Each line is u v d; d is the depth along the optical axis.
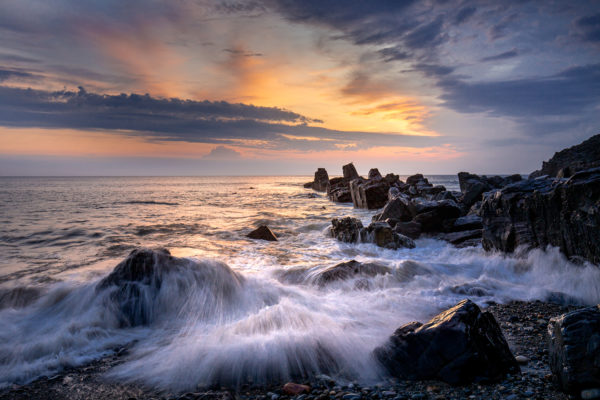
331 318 5.93
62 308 6.71
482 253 11.73
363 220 23.95
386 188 34.00
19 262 11.01
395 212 18.62
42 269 10.02
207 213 27.20
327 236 16.83
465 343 4.00
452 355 4.01
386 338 4.94
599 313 3.57
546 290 7.91
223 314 6.74
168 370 4.50
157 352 5.10
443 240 14.93
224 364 4.47
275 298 7.50
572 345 3.42
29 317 6.43
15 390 4.16
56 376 4.49
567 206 8.79
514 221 10.72
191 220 22.47
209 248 13.78
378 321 5.96
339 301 7.15
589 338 3.37
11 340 5.50
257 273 9.38
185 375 4.36
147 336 5.78
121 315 6.34
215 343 4.96
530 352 4.79
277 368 4.41
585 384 3.23
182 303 6.82
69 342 5.45
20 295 7.35
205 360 4.57
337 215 26.77
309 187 82.25
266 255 12.59
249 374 4.33
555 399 3.41
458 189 64.50
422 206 17.64
